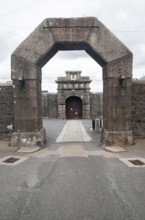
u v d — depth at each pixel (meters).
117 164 8.41
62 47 12.63
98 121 17.33
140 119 12.18
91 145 12.04
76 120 29.64
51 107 32.41
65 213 4.84
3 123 12.12
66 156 9.70
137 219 4.56
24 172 7.53
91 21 11.47
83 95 31.91
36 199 5.51
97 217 4.66
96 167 8.06
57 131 17.95
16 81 11.51
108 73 11.45
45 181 6.70
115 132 11.49
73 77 31.84
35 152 10.50
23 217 4.68
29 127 11.59
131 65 11.46
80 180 6.77
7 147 11.23
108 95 11.53
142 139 12.22
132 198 5.52
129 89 11.54
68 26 11.49
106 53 11.44
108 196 5.64
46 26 11.46
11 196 5.68
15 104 11.58
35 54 11.41
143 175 7.15
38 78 11.98
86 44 11.73
